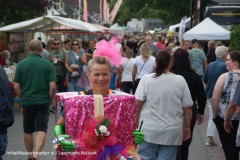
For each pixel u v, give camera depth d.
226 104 6.63
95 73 4.15
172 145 5.54
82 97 4.06
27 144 7.43
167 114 5.52
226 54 8.48
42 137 7.25
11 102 5.67
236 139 5.99
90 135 4.01
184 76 6.41
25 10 23.19
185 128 5.68
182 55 6.45
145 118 5.57
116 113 4.09
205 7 21.66
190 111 5.64
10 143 9.19
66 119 4.03
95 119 4.03
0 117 5.47
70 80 12.68
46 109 7.38
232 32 12.39
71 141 3.97
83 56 12.67
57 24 20.50
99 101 4.05
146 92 5.59
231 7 20.84
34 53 7.43
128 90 12.53
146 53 11.19
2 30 18.31
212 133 9.06
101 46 4.22
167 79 5.55
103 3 43.22
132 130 4.14
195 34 19.20
